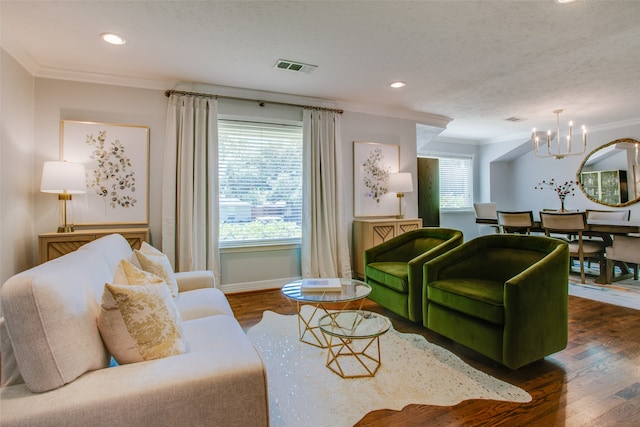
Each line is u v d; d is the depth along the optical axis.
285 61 3.04
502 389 1.82
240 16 2.30
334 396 1.76
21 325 0.93
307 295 2.25
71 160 3.13
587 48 2.79
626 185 5.21
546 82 3.58
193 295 2.23
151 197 3.41
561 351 2.29
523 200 6.75
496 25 2.42
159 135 3.45
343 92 3.93
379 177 4.60
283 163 4.10
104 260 1.62
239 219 3.88
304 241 4.02
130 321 1.14
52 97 3.08
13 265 2.66
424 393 1.79
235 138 3.87
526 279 1.91
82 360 1.02
